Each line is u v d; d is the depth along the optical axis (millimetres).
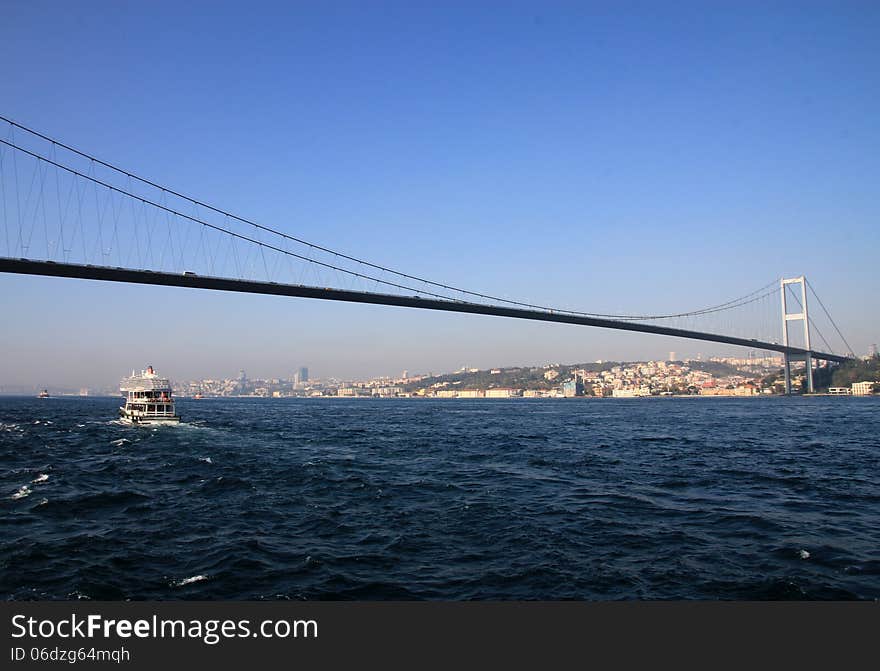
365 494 24281
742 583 13477
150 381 69188
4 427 65250
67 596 12977
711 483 26969
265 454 38719
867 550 15906
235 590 13305
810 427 65438
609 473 30266
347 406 173375
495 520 19438
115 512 21000
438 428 68250
